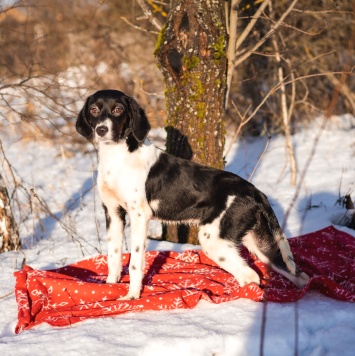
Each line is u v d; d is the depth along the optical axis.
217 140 6.89
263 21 11.67
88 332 4.66
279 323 4.70
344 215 8.00
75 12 14.84
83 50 13.77
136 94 12.75
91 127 5.66
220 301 5.23
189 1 6.58
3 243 7.32
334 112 13.71
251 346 4.40
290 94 12.80
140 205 5.54
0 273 6.50
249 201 5.56
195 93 6.74
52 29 14.19
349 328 4.59
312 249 6.56
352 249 6.52
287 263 5.54
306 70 12.60
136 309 5.09
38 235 8.22
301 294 5.12
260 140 12.89
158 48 6.86
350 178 10.08
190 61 6.68
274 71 12.35
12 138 13.64
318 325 4.80
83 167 11.91
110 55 13.50
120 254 5.85
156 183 5.62
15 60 11.65
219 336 4.44
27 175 11.42
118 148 5.51
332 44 12.59
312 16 12.32
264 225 5.66
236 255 5.51
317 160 11.30
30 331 4.84
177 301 5.12
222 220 5.53
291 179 9.90
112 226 5.82
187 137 6.86
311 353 4.32
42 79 9.62
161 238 7.54
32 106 10.52
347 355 4.23
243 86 12.88
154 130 12.53
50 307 5.41
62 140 12.75
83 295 5.50
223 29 6.74
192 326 4.66
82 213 9.11
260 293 5.12
